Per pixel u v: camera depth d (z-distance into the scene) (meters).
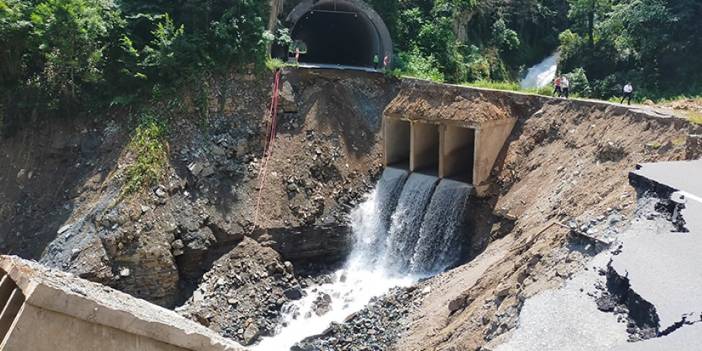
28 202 26.70
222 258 26.16
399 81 33.00
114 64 29.14
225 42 30.72
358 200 29.95
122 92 29.25
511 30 49.16
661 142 19.69
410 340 19.75
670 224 12.76
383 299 23.30
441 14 42.31
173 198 26.58
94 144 27.92
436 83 29.95
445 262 26.47
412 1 42.66
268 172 29.03
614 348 7.93
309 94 31.77
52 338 8.71
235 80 30.75
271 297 25.17
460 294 19.94
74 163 27.58
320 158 30.03
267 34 31.73
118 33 29.09
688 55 37.81
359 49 42.28
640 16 37.97
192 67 29.77
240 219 27.25
